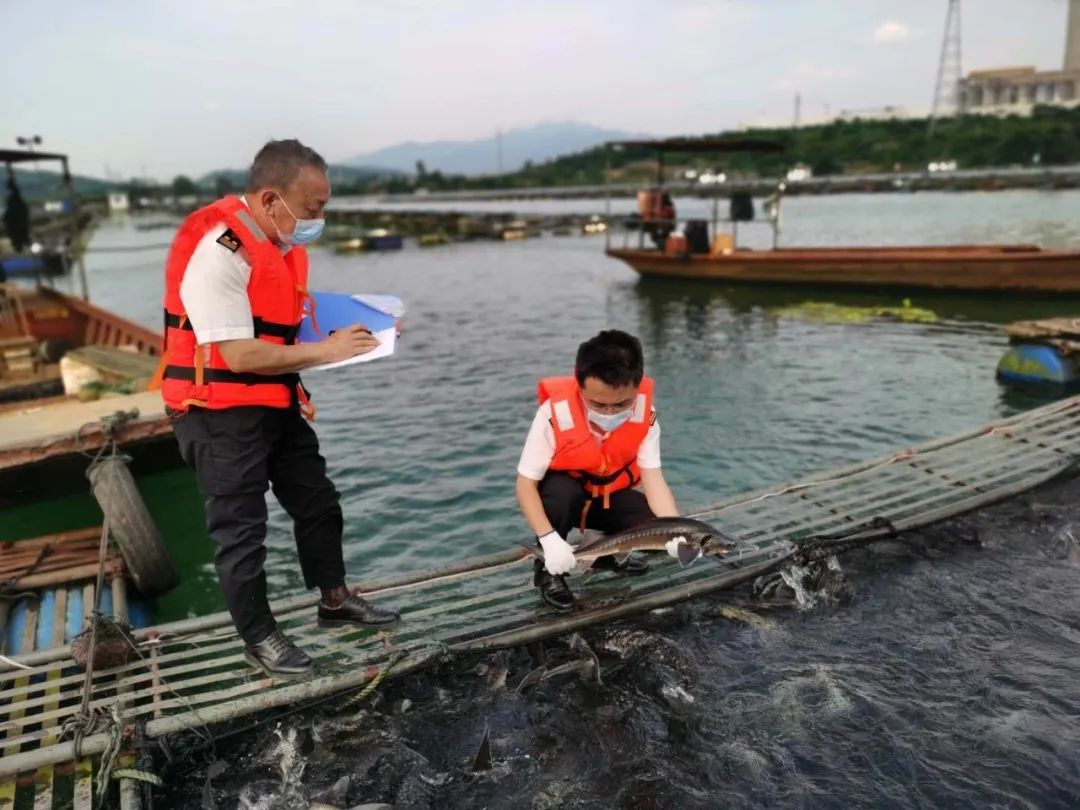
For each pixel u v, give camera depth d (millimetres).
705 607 4383
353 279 29578
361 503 7559
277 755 3389
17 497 7617
